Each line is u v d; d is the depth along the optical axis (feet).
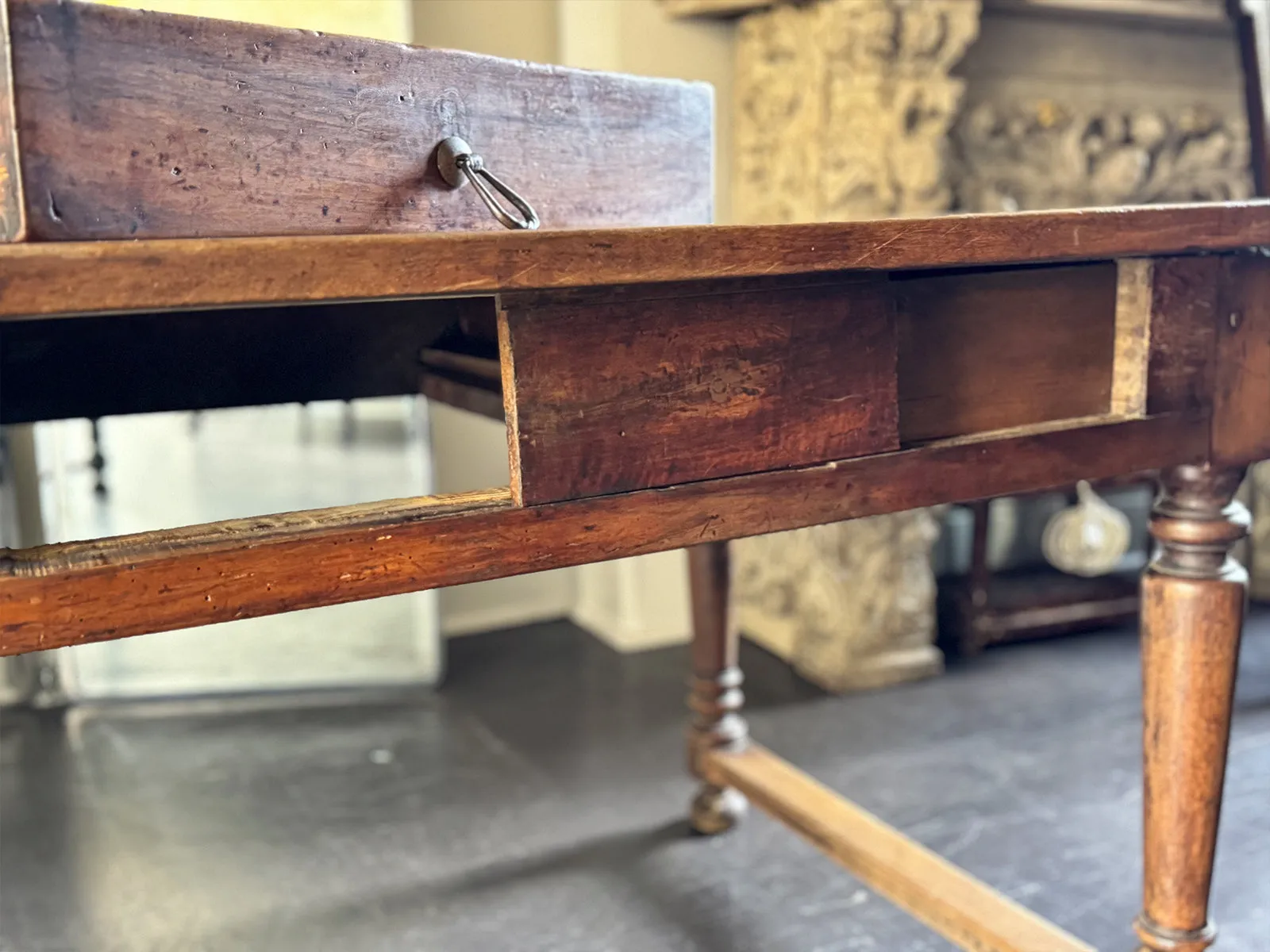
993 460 2.96
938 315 2.91
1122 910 4.92
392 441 8.30
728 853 5.54
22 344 3.92
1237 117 9.14
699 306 2.50
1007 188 8.21
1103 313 3.18
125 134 2.20
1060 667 8.02
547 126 2.98
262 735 7.12
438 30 7.50
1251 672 7.79
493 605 9.33
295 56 2.45
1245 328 3.29
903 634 7.90
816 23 7.48
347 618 7.88
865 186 7.39
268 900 5.16
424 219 2.72
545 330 2.34
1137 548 9.68
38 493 7.61
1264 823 5.66
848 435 2.73
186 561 2.08
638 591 8.71
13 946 4.81
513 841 5.69
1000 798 6.02
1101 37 8.50
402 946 4.78
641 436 2.47
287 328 4.34
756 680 8.02
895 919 4.93
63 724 7.35
